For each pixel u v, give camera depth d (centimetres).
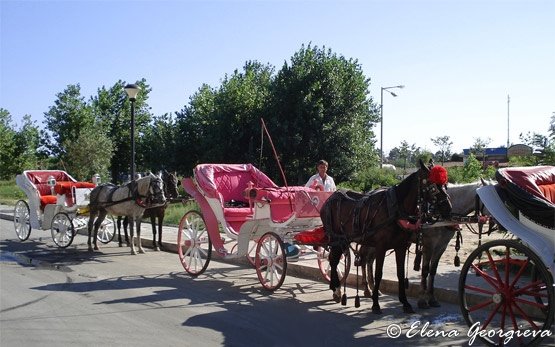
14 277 1096
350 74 3284
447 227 835
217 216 1097
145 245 1581
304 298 930
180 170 3888
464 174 2561
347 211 873
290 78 3225
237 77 3684
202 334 721
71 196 1520
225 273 1155
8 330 730
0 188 4200
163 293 961
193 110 3897
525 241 626
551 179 707
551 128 1180
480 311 830
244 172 1195
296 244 980
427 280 905
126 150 4400
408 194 787
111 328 743
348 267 884
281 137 3089
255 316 812
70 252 1447
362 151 3300
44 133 3834
